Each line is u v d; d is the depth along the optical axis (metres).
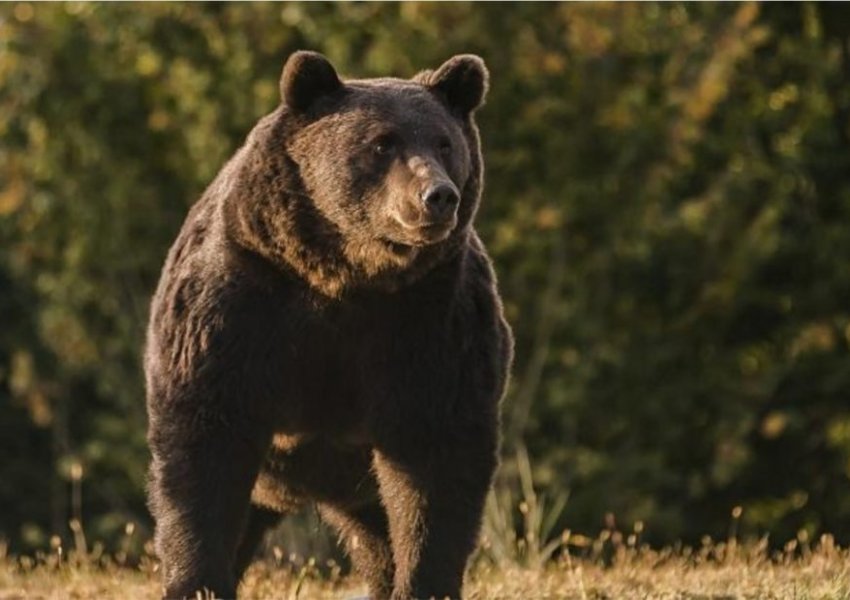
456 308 9.59
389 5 24.00
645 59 24.59
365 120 9.38
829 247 24.25
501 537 13.91
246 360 9.49
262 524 10.91
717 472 22.72
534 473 22.84
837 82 25.16
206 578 9.41
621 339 24.22
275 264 9.49
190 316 9.55
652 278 24.62
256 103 24.00
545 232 23.80
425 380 9.55
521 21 24.16
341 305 9.50
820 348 23.48
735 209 23.92
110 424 25.23
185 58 25.12
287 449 9.98
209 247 9.64
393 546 9.75
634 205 24.02
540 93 24.16
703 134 24.31
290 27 24.52
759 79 24.89
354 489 10.16
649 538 22.47
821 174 25.08
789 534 22.56
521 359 24.08
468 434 9.59
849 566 11.22
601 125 24.16
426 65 23.62
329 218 9.36
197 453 9.48
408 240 9.10
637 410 23.98
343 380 9.69
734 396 23.67
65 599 11.12
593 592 10.99
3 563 13.14
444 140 9.41
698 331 24.39
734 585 10.98
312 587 11.96
